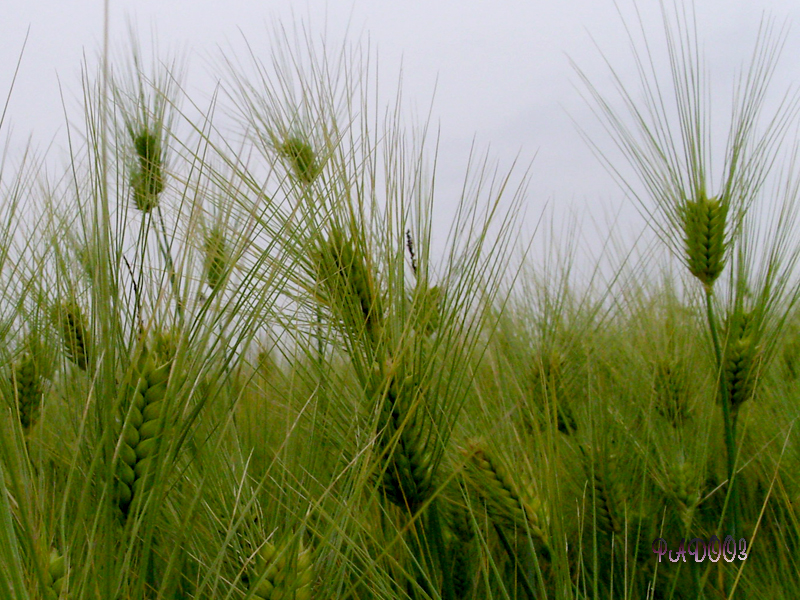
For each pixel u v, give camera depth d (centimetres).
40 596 134
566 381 320
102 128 131
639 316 409
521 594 264
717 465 349
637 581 286
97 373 143
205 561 202
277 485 199
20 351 231
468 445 241
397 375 225
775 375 385
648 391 353
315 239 248
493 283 241
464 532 294
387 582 214
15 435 146
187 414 164
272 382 254
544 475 235
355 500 196
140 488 149
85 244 167
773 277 329
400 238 240
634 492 312
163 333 167
